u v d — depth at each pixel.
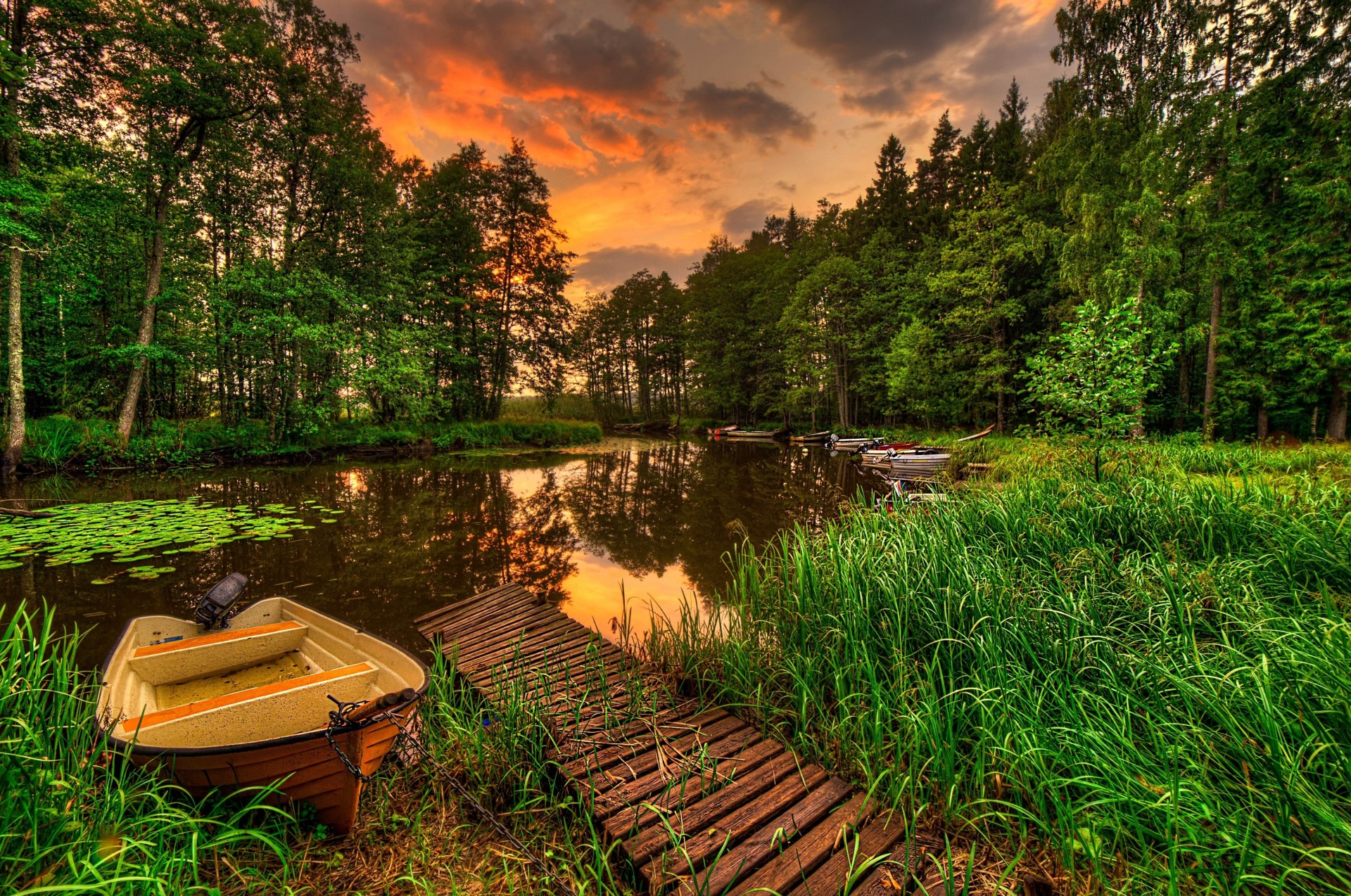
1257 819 2.13
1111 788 2.33
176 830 2.18
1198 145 13.86
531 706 3.33
